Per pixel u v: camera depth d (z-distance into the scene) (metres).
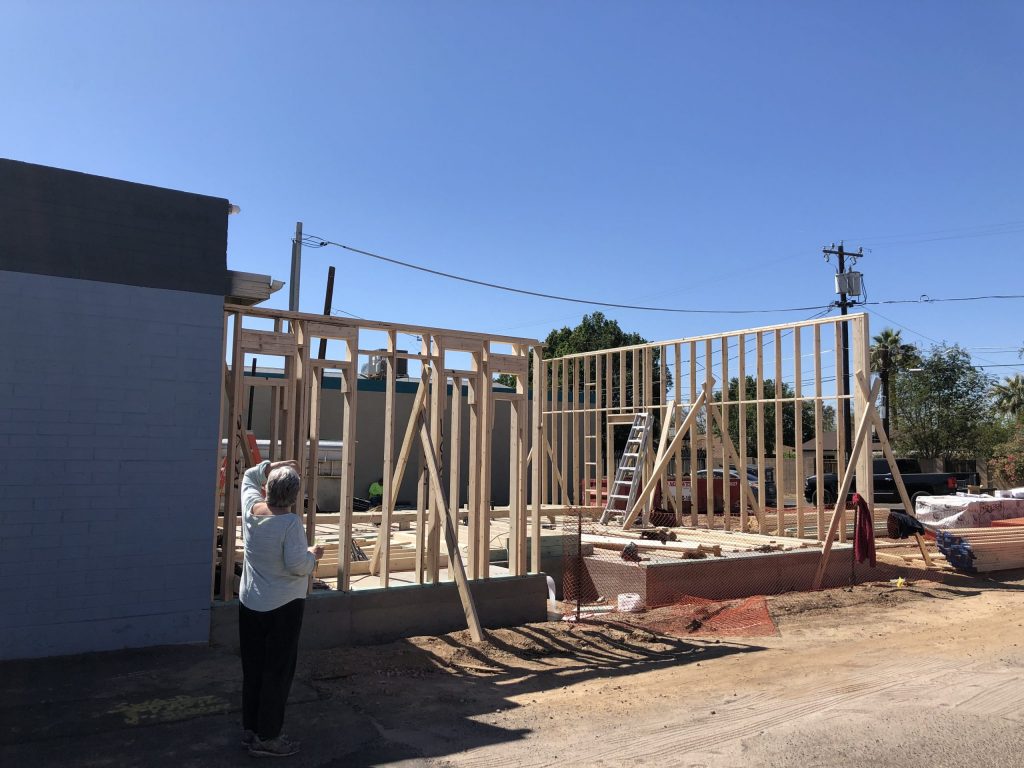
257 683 4.22
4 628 5.37
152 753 4.14
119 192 5.97
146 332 6.01
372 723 4.82
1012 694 5.71
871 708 5.34
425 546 7.88
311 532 6.80
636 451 14.83
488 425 7.77
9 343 5.48
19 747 4.11
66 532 5.61
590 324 38.94
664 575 9.26
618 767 4.23
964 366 34.78
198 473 6.15
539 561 8.20
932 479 22.20
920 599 10.12
